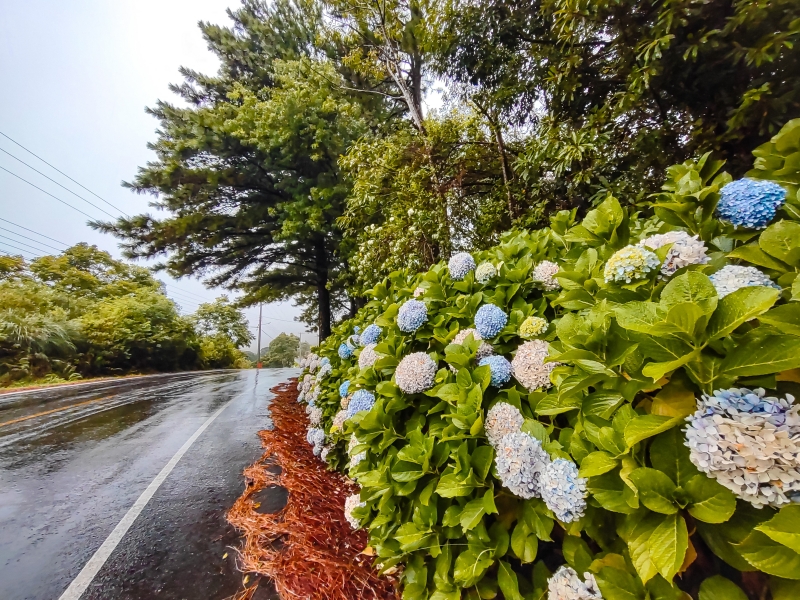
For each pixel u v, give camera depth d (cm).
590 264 123
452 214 517
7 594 183
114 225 1265
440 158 523
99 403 747
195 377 1442
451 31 454
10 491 308
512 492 104
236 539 227
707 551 78
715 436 63
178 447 427
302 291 1738
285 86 1062
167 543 226
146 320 1861
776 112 202
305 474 321
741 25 199
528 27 399
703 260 89
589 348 90
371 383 195
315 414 348
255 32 1369
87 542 230
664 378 78
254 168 1259
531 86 424
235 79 1437
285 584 183
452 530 123
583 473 80
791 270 79
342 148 1043
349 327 369
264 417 586
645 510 75
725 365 68
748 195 91
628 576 79
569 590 84
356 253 682
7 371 1170
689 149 243
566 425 121
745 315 66
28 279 1886
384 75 682
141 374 1655
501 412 119
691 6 209
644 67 233
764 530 56
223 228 1344
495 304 169
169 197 1278
